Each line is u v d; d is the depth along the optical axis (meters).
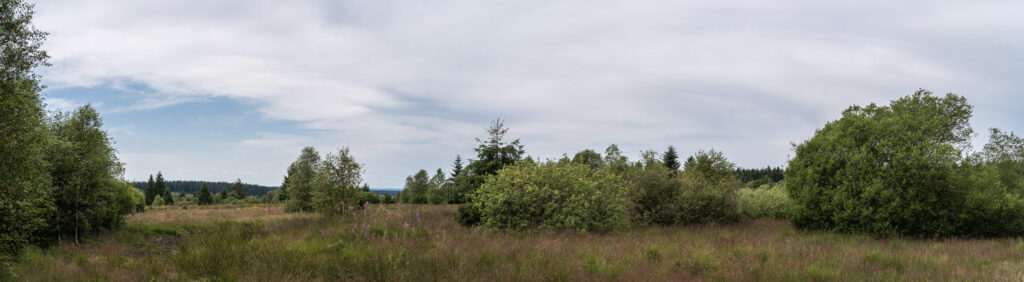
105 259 10.90
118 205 17.30
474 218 17.62
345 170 23.12
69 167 14.31
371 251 9.75
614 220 15.59
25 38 9.73
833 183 16.95
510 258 9.05
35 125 10.23
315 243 11.29
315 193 23.31
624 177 21.30
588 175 17.17
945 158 15.18
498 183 15.47
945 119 25.72
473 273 7.80
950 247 12.17
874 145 16.62
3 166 8.85
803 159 18.28
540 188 15.16
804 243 12.48
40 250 12.07
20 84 9.40
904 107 26.83
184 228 18.98
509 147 26.06
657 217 19.73
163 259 10.59
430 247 10.30
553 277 7.61
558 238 12.49
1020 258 10.35
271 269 8.24
